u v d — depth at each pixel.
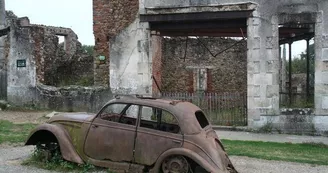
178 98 15.41
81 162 6.94
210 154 6.09
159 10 14.30
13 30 17.72
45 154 7.45
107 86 15.59
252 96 13.41
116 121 6.97
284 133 13.18
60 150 7.15
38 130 7.34
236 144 10.77
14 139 10.20
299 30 14.86
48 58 21.75
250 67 13.42
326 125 12.94
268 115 13.30
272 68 13.30
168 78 22.89
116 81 15.03
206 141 6.23
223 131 13.51
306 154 9.59
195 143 6.19
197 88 22.56
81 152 7.01
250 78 13.44
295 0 13.16
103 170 6.88
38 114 15.61
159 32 15.91
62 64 23.09
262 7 13.32
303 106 14.84
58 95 16.67
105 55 15.84
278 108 13.27
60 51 23.16
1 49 20.83
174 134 6.36
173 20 14.19
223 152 6.48
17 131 11.66
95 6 15.72
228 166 6.62
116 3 15.20
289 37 16.88
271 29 13.30
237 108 14.79
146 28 14.58
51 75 22.00
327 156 9.37
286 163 8.48
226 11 13.61
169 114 6.61
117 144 6.69
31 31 17.52
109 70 15.39
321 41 12.98
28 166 7.29
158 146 6.39
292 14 13.19
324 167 8.16
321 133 12.95
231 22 14.04
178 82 22.86
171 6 14.17
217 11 13.69
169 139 6.35
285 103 17.09
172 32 16.00
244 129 13.51
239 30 15.52
